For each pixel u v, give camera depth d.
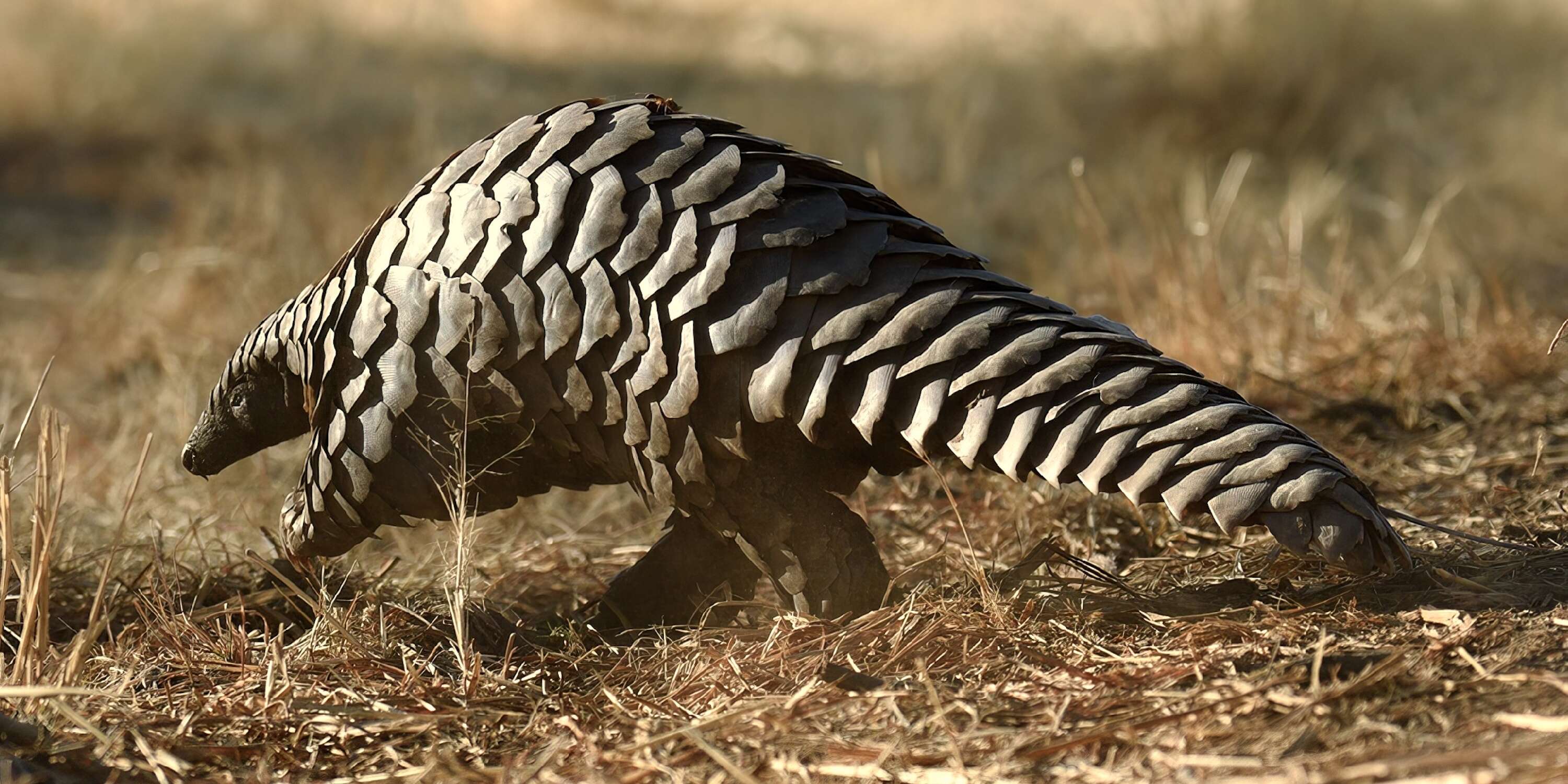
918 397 9.02
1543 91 28.84
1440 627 8.96
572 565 13.60
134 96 36.47
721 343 9.12
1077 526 12.84
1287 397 16.23
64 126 35.16
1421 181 26.55
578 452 10.04
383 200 24.38
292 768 8.66
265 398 11.30
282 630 10.29
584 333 9.37
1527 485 12.76
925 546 12.94
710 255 9.16
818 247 9.23
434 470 10.05
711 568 10.93
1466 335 17.81
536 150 9.65
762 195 9.24
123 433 16.75
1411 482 13.33
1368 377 16.67
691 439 9.36
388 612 10.95
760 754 8.10
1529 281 22.06
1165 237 20.48
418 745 8.88
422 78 39.38
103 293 22.48
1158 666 8.73
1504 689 7.84
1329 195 24.27
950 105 31.95
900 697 8.59
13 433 16.91
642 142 9.53
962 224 26.56
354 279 10.09
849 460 9.91
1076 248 23.86
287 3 44.19
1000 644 9.33
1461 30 30.81
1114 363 8.92
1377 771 6.95
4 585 9.62
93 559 12.98
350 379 10.09
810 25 51.72
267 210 23.53
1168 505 8.67
